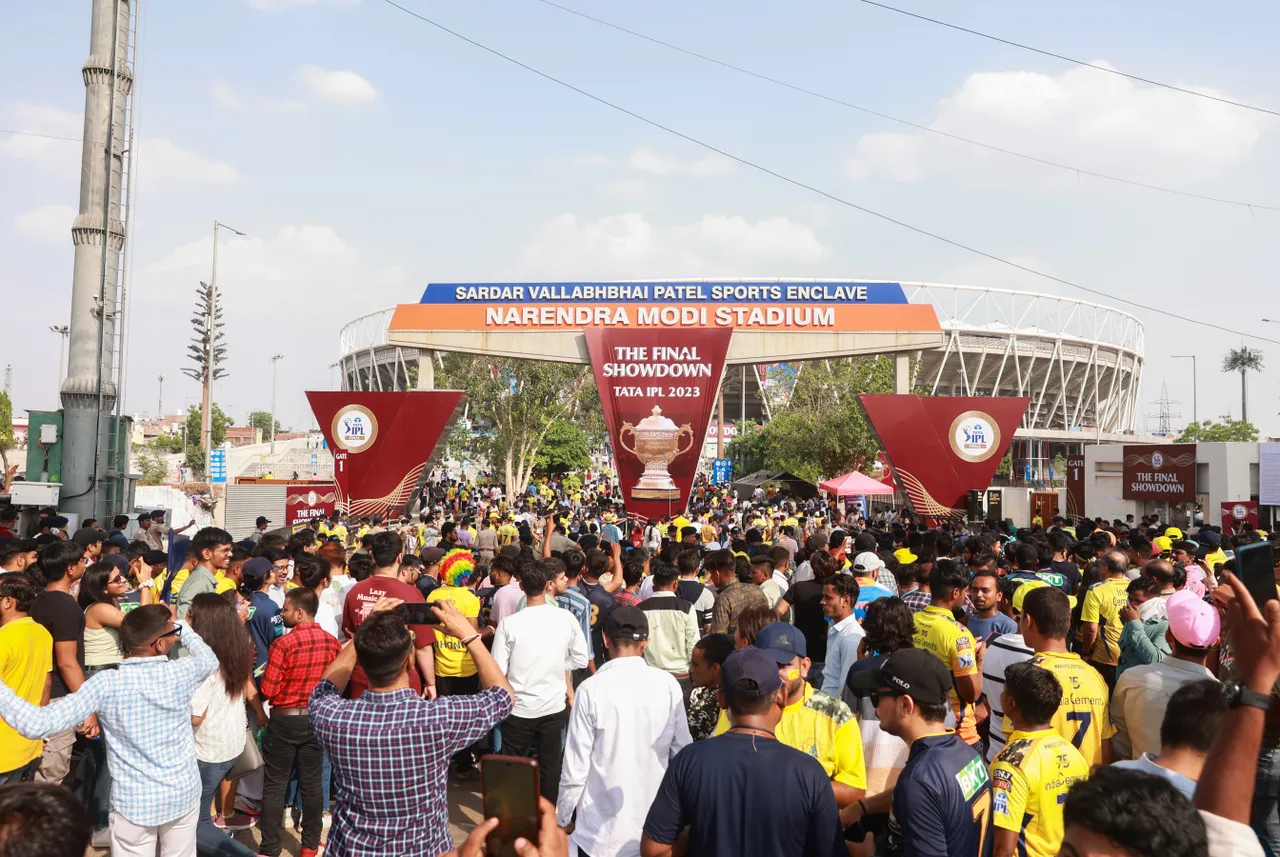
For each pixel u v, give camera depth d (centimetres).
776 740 368
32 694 589
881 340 2281
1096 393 11081
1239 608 266
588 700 495
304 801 657
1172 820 212
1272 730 410
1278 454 2659
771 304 2309
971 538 1032
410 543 1814
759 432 6800
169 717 507
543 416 5156
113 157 1592
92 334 1558
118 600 828
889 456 2145
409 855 381
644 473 2198
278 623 754
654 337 2203
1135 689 499
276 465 6694
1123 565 834
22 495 1455
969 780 353
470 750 876
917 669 364
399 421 2267
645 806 484
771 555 1027
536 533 2266
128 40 1625
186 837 514
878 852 428
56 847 196
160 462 5359
